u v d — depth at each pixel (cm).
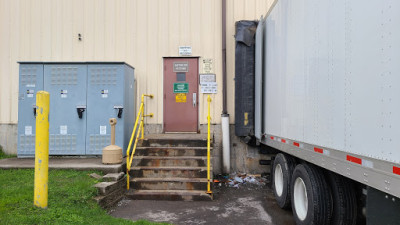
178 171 617
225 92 793
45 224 373
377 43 236
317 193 377
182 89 816
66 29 825
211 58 809
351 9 275
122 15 820
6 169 614
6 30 826
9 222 361
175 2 814
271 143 568
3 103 822
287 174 496
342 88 292
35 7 826
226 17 809
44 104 413
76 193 477
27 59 826
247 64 742
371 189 253
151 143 692
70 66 726
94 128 721
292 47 441
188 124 815
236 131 748
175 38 815
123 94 721
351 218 353
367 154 250
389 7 221
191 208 523
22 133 722
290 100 450
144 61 816
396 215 228
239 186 684
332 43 313
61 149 719
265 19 627
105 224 405
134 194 568
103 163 618
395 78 214
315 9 357
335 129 307
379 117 233
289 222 461
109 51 820
